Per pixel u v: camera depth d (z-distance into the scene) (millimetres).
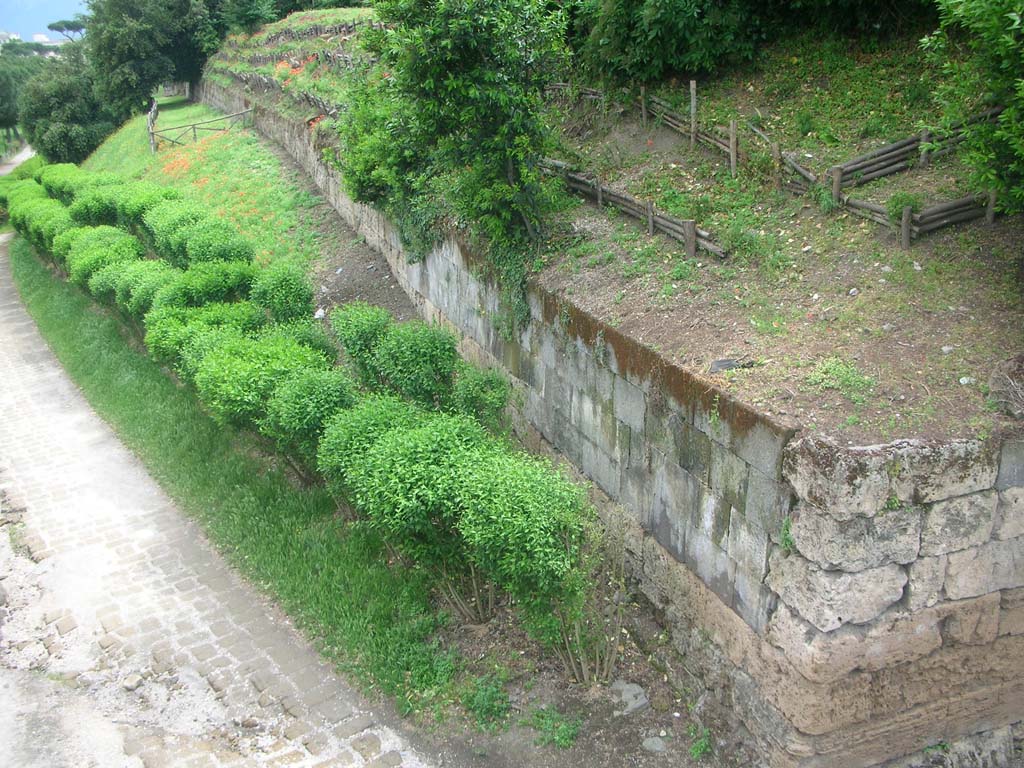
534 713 6867
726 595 6512
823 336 6840
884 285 7398
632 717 6809
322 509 9875
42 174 30391
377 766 6570
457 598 7824
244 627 8336
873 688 5855
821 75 11297
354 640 7773
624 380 7703
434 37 8797
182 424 12398
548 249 9820
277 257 17328
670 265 8766
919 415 5672
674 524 7164
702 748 6457
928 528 5512
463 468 7004
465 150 9711
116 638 8328
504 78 9031
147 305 14172
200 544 9883
